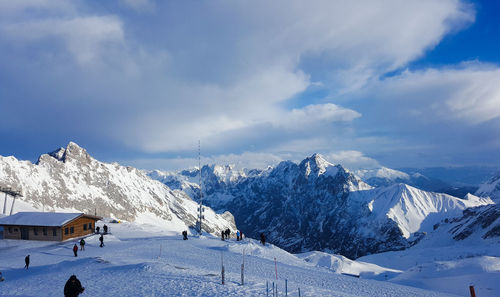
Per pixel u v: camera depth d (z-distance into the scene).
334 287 32.91
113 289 25.14
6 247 54.78
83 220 67.31
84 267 35.47
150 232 82.88
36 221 61.59
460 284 62.78
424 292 32.84
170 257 43.44
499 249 131.50
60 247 54.19
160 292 23.88
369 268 98.75
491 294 53.34
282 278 35.16
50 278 30.92
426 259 146.38
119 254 45.25
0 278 32.12
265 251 55.47
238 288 25.56
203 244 58.41
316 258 99.38
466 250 143.75
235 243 59.44
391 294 31.45
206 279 28.30
